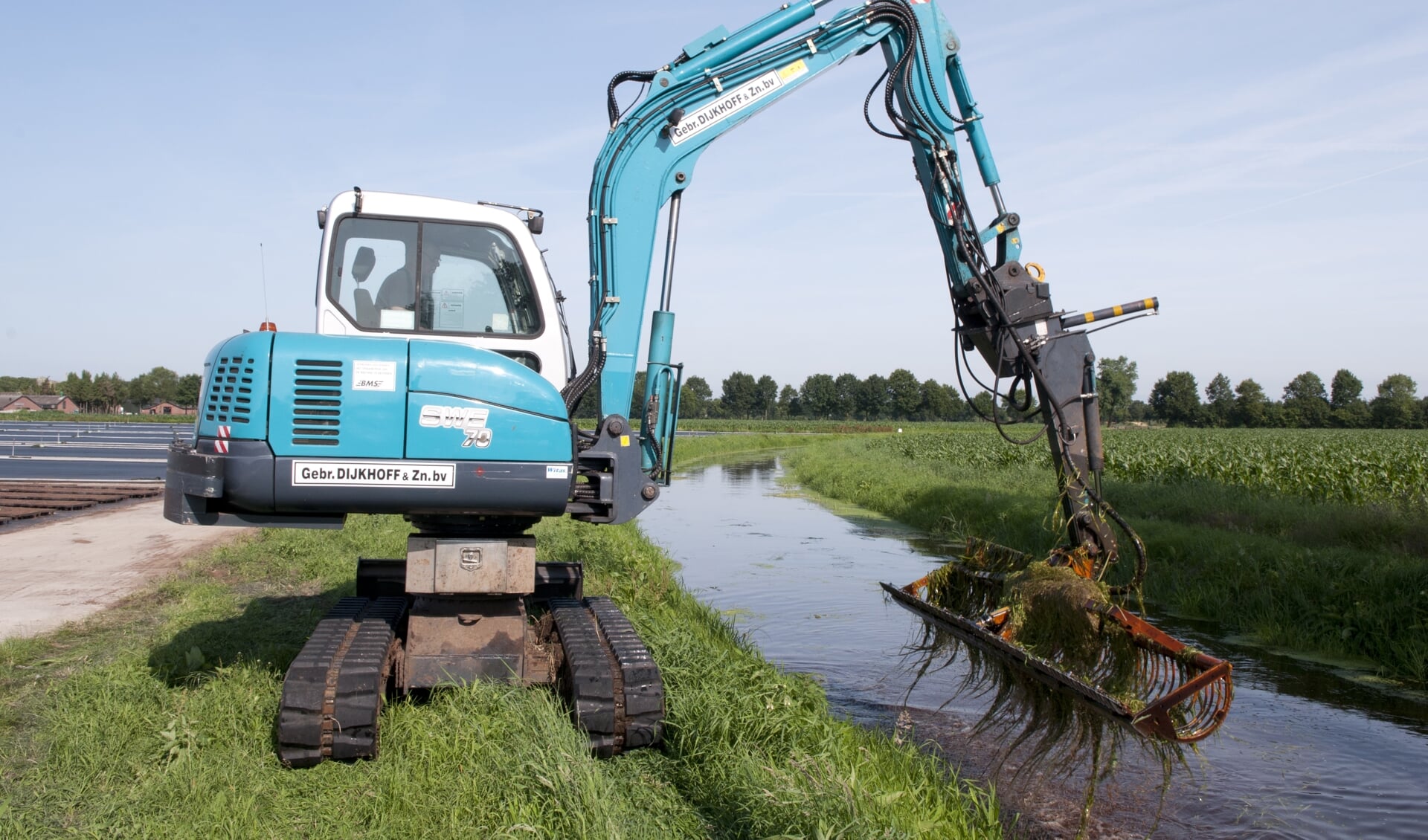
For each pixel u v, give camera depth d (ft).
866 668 28.45
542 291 20.72
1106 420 376.07
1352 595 31.32
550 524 50.47
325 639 19.15
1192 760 21.01
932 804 17.10
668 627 26.71
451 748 17.02
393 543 41.81
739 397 507.71
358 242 20.02
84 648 24.99
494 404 18.10
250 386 17.31
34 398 371.35
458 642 19.69
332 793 15.87
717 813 15.52
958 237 22.88
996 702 21.57
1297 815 18.08
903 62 23.61
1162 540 41.34
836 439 246.68
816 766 16.40
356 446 17.52
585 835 13.48
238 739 17.74
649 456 21.90
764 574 45.29
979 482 75.00
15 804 14.85
